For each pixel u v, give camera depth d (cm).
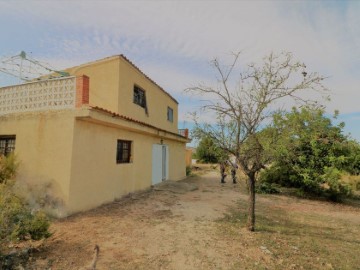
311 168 1263
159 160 1456
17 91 852
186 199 1076
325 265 485
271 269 454
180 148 1909
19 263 421
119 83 1076
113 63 1091
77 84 747
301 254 530
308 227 748
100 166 866
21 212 502
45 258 451
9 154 788
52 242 524
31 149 786
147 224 682
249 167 677
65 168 723
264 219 810
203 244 556
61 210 710
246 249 538
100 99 1098
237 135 647
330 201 1263
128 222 689
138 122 1043
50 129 762
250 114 630
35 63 1109
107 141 912
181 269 439
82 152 769
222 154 693
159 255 490
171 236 598
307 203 1162
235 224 727
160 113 1600
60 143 741
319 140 1238
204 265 457
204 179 1975
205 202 1034
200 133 671
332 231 722
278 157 660
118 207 852
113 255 478
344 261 508
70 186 716
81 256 466
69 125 736
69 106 753
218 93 707
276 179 1420
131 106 1191
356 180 1753
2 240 420
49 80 790
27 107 826
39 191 747
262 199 1187
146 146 1271
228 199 1135
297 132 772
